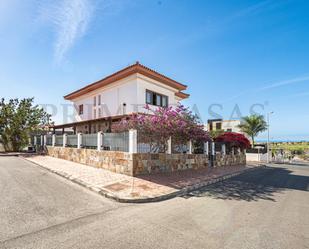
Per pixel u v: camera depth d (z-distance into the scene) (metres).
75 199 6.00
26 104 24.98
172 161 11.34
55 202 5.65
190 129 10.60
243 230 4.10
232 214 5.11
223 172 12.83
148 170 9.82
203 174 11.34
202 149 14.62
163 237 3.68
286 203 6.30
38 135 23.06
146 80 16.91
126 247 3.27
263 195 7.36
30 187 7.21
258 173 14.56
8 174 9.69
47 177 9.14
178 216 4.86
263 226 4.34
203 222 4.49
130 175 9.10
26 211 4.88
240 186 9.02
